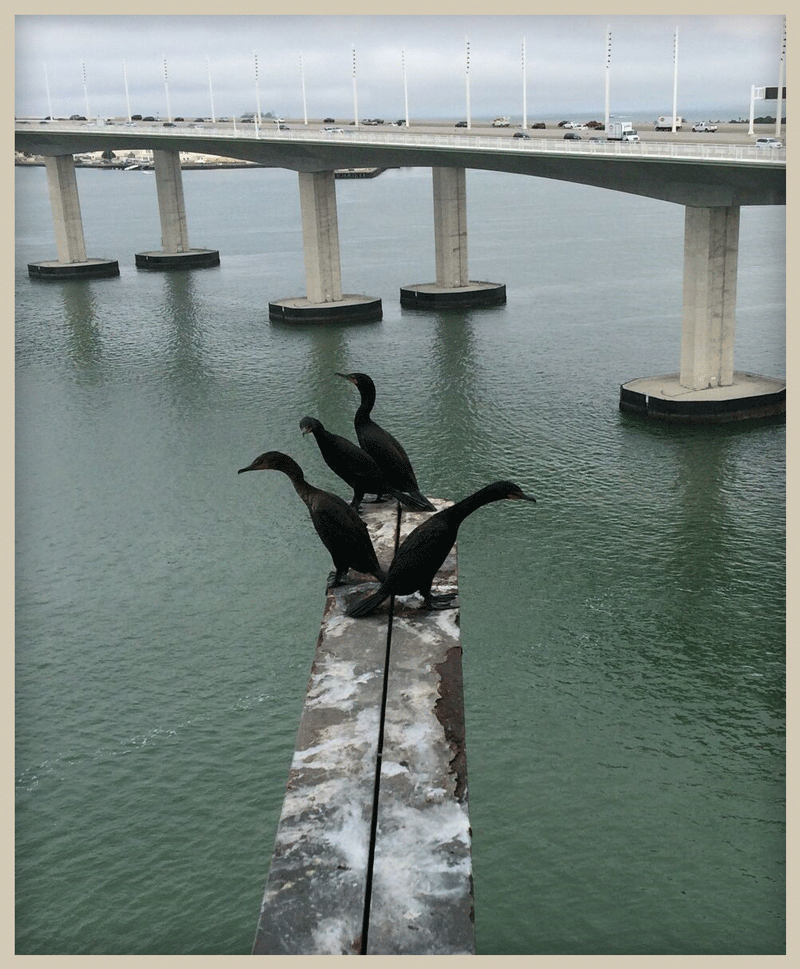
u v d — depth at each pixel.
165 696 29.97
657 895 21.05
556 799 24.33
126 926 21.20
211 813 24.55
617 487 45.03
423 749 5.95
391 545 8.84
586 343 71.44
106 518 44.44
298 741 6.10
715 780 24.98
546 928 20.22
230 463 50.75
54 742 27.75
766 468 46.69
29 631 34.50
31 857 23.27
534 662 31.02
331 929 4.79
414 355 70.62
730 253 54.44
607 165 59.12
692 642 31.92
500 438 52.31
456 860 5.15
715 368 55.72
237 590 36.88
